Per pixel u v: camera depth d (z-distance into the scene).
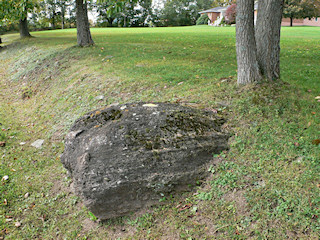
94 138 4.66
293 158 4.30
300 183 3.88
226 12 40.91
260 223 3.60
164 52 11.83
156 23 57.53
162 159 4.41
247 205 3.85
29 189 5.42
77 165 4.48
